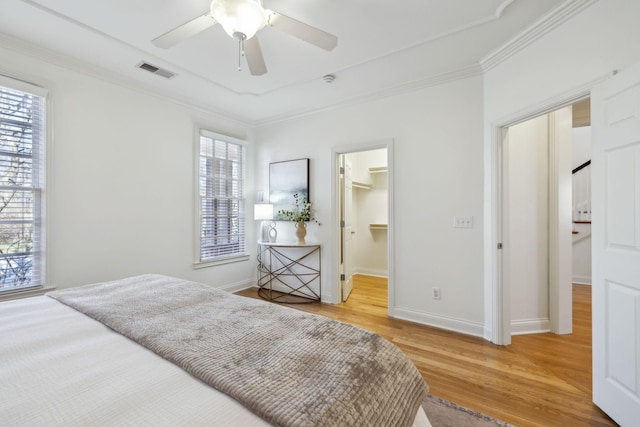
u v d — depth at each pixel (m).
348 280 4.08
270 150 4.24
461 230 2.80
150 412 0.74
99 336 1.20
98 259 2.75
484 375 2.07
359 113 3.41
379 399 0.89
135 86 3.02
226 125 4.03
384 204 5.26
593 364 1.73
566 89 1.88
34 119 2.40
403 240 3.10
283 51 2.46
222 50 2.44
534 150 2.78
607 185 1.61
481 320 2.71
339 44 2.35
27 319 1.36
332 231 3.68
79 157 2.62
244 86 3.14
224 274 4.00
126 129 2.96
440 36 2.23
